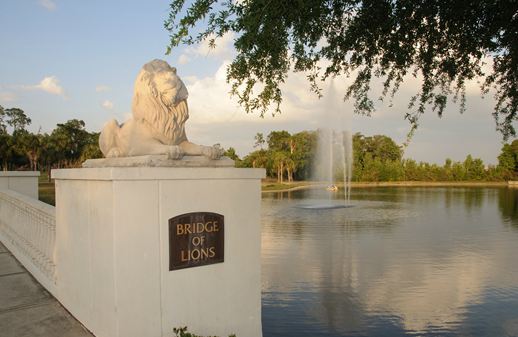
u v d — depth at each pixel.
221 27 3.65
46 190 30.95
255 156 76.06
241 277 3.74
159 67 3.97
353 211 25.48
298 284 9.42
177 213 3.36
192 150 3.90
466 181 78.00
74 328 3.75
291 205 30.05
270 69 4.42
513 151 75.81
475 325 7.11
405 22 4.99
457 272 10.36
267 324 7.18
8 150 52.81
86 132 63.41
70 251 4.07
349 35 5.12
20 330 3.73
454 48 5.25
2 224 8.03
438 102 5.46
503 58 5.06
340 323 7.19
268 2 3.38
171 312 3.34
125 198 3.10
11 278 5.42
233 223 3.68
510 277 9.92
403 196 41.44
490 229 17.58
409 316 7.54
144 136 3.85
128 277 3.13
